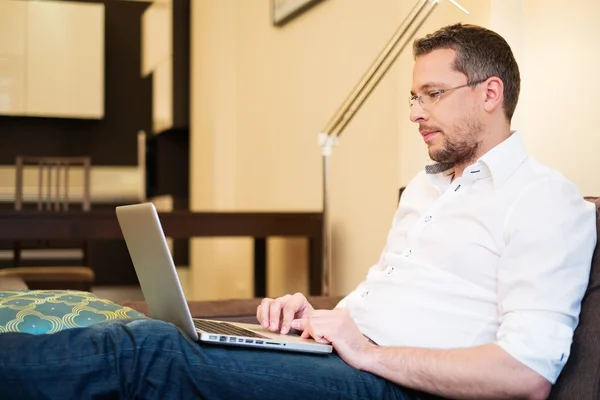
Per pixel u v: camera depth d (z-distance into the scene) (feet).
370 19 11.62
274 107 15.79
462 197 5.73
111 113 25.30
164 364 4.58
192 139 21.33
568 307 4.91
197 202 20.81
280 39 15.40
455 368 4.78
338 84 12.80
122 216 5.44
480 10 8.61
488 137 5.76
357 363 5.01
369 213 11.71
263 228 12.66
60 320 5.41
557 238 5.03
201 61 20.25
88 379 4.49
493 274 5.40
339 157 12.74
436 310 5.56
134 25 25.41
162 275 4.99
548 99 8.11
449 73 5.75
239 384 4.66
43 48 23.77
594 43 7.49
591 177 7.55
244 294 17.81
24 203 23.80
